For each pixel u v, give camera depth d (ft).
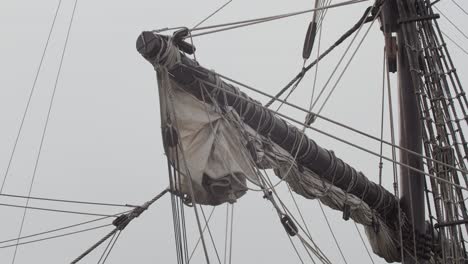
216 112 44.47
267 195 44.57
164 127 41.88
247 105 47.11
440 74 61.21
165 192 48.80
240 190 43.55
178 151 42.63
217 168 42.98
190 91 44.47
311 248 45.32
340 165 56.34
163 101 42.11
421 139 63.67
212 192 43.37
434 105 60.03
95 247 45.32
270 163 49.42
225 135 44.45
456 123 58.70
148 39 41.24
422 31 63.87
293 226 44.70
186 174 41.04
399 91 65.77
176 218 41.65
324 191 55.72
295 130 51.60
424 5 65.05
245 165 44.62
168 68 42.24
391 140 61.16
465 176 55.31
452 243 54.75
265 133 49.29
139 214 47.39
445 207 55.72
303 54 57.82
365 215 60.70
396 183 63.31
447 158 57.36
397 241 63.41
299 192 54.49
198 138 43.09
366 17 61.98
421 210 62.75
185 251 41.32
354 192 58.85
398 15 66.54
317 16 58.65
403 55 65.26
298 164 53.36
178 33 42.57
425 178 63.21
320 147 54.70
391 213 62.59
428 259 63.46
